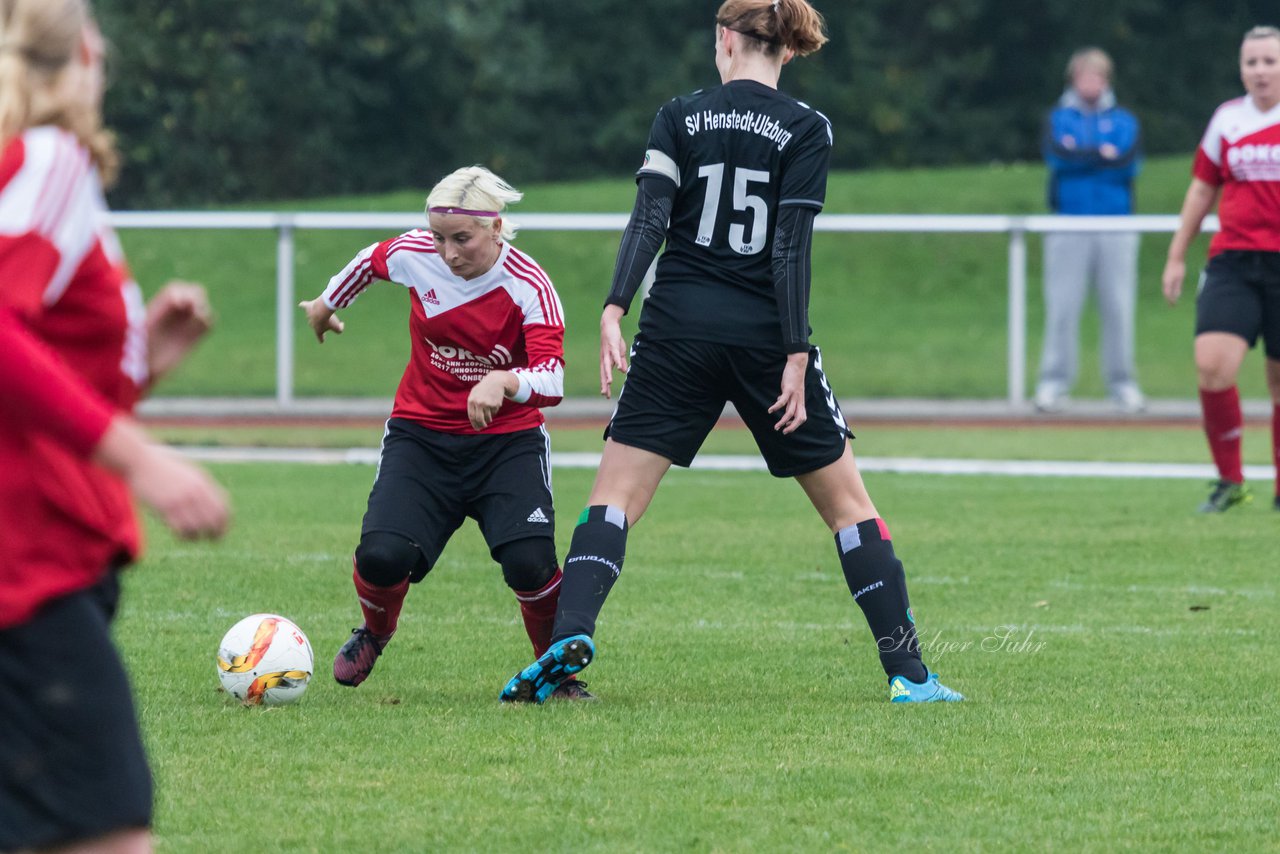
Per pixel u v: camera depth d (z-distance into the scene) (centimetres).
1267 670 2225
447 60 13688
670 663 2286
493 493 2031
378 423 6359
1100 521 3784
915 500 4181
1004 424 6338
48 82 980
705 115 1959
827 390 2002
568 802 1548
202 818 1488
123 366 1023
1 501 984
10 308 912
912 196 9725
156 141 12525
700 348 1944
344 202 10212
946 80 14812
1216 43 15025
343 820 1484
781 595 2870
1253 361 7256
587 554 1953
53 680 995
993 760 1720
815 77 14388
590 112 14562
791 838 1440
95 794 1005
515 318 1998
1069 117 6384
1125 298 6334
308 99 13138
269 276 8338
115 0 12462
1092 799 1575
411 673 2209
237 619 2573
